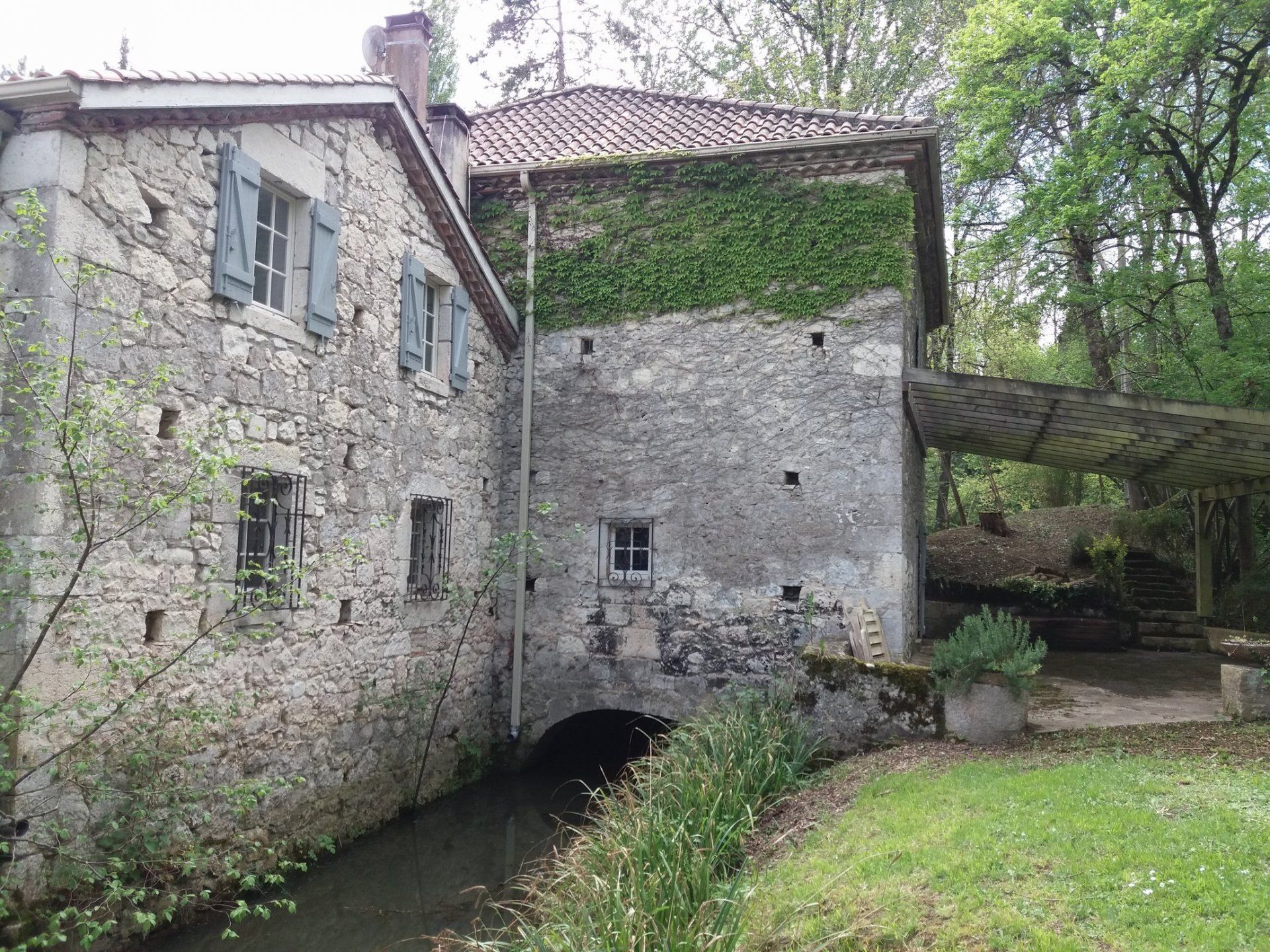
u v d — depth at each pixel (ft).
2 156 15.24
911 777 18.65
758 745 21.38
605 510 30.63
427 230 26.86
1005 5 40.55
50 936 13.12
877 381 28.58
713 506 29.66
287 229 21.27
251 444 17.61
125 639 16.01
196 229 17.85
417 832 24.49
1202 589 41.93
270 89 19.34
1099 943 11.14
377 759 23.81
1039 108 45.14
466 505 29.09
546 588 30.86
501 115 36.96
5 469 14.74
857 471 28.48
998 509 66.90
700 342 30.35
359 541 23.02
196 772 17.53
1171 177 43.14
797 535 28.81
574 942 12.84
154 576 16.69
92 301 15.44
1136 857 13.01
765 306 29.81
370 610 23.52
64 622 14.75
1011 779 17.28
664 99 35.45
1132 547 49.39
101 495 15.49
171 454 17.12
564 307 31.68
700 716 25.55
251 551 19.95
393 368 24.81
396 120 24.35
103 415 14.44
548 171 31.53
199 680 17.66
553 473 31.24
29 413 13.44
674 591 29.71
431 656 26.66
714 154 30.09
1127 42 36.52
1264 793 15.15
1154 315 50.29
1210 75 46.21
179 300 17.37
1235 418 25.84
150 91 16.17
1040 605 44.42
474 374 29.81
